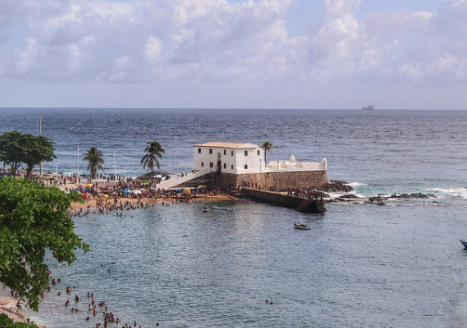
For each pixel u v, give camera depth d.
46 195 59.50
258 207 147.88
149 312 78.44
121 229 120.94
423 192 178.50
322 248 109.06
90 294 84.12
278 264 98.94
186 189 160.50
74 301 81.62
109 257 101.06
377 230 123.94
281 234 119.25
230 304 81.38
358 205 152.88
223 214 138.38
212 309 79.56
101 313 77.75
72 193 63.84
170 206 146.50
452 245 112.56
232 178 164.00
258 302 82.25
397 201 159.50
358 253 106.06
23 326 58.28
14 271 56.62
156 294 84.69
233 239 114.62
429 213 142.88
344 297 84.56
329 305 81.62
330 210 145.50
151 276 91.94
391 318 77.69
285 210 144.75
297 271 95.44
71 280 89.75
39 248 57.88
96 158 179.25
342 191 176.50
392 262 100.94
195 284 88.81
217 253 104.81
